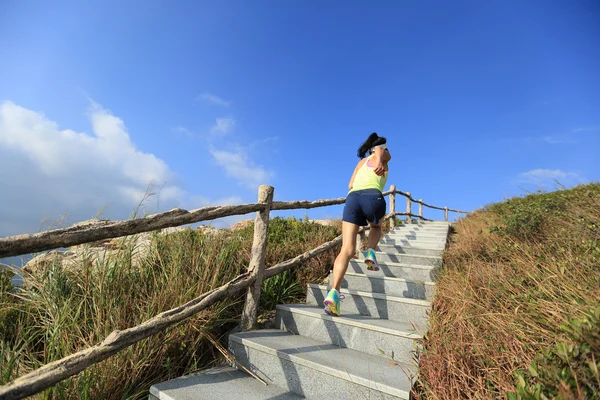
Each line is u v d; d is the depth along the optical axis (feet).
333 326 8.75
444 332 7.20
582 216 12.41
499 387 5.17
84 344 7.32
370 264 10.84
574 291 6.59
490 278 8.94
